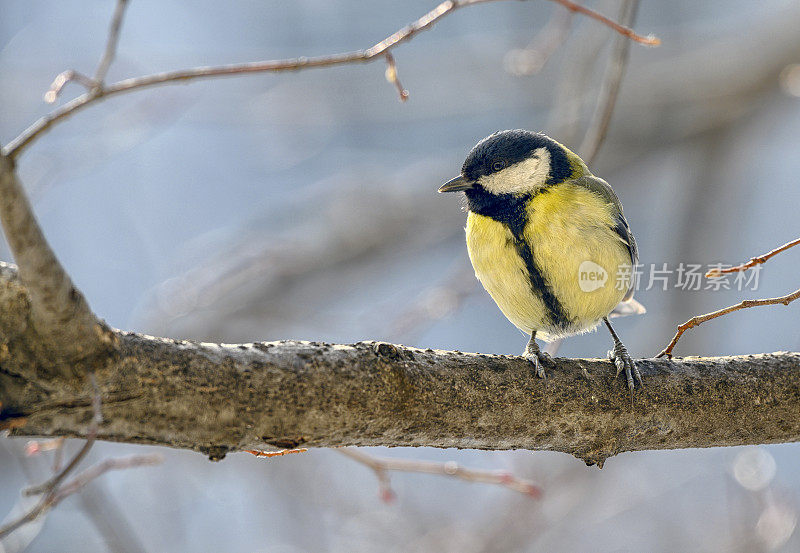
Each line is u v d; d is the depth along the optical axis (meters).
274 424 4.29
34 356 3.83
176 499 11.80
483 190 6.77
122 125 12.22
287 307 14.13
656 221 15.95
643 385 5.08
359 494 12.12
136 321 13.10
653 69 14.87
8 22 15.01
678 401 5.09
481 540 11.12
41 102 13.34
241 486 12.34
